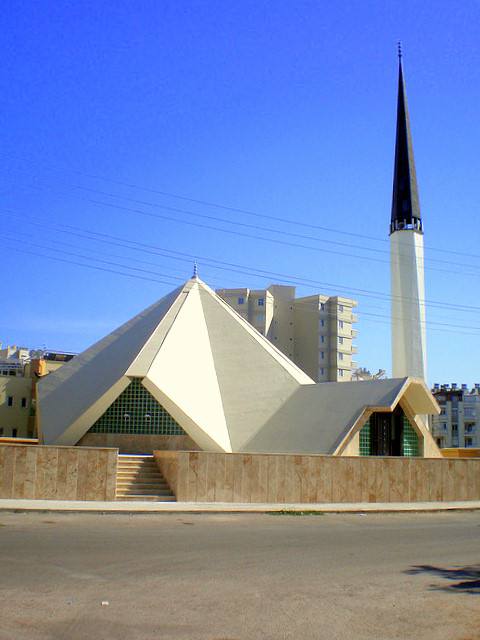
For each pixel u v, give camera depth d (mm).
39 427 37438
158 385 32906
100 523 19500
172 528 18984
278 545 16734
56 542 15750
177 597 11258
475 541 18781
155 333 37406
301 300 104375
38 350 85375
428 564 15039
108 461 25062
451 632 9914
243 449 33219
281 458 26844
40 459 24547
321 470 27500
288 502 26688
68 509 21781
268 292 101688
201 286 44281
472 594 12195
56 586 11648
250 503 25922
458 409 95000
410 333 61625
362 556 15711
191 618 10141
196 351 38094
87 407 33562
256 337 41094
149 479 27438
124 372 33250
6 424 63000
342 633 9727
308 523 21562
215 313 41969
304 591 12031
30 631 9234
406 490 29203
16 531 17203
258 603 11102
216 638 9281
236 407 35625
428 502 29312
